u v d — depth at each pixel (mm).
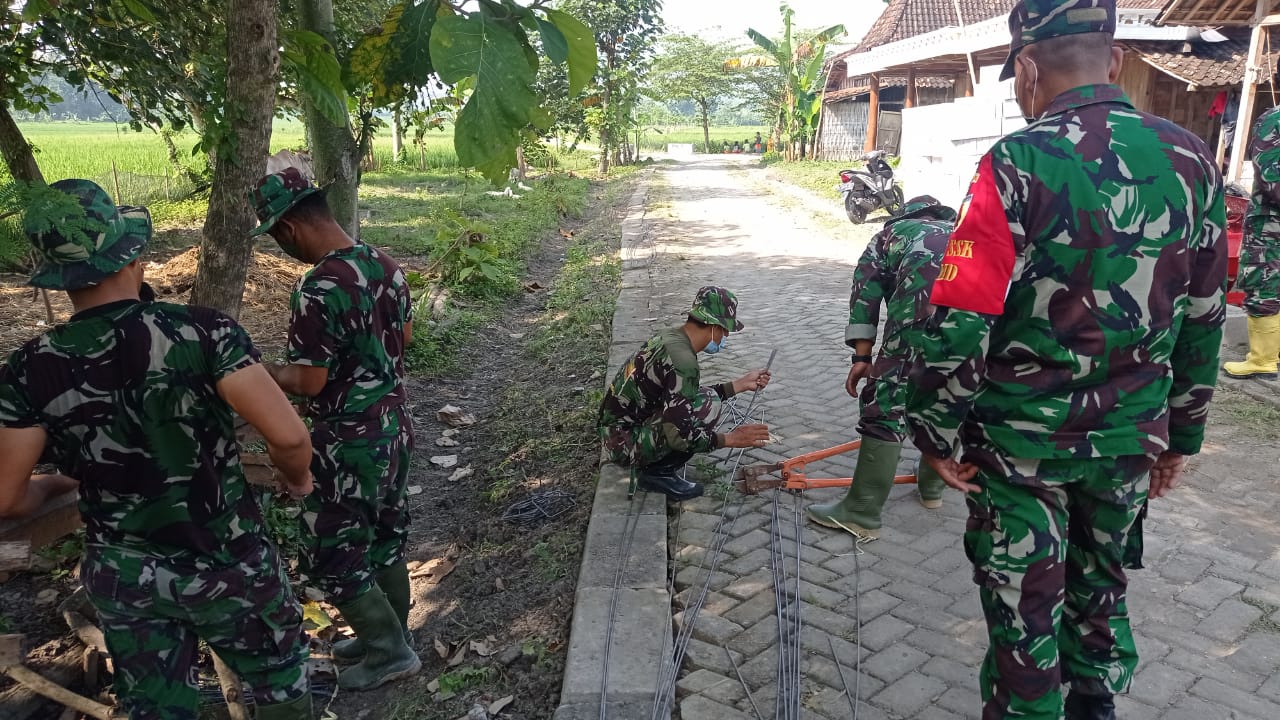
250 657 2289
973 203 2012
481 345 7754
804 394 5844
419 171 24609
